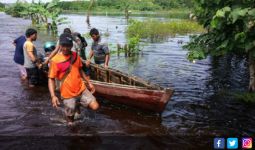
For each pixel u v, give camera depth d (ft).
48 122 22.29
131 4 209.05
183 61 43.47
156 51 51.31
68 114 21.33
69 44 19.85
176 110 24.97
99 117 23.30
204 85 31.71
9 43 57.77
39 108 24.88
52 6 91.71
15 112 23.94
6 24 98.22
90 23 104.83
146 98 23.16
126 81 26.94
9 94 28.04
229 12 22.86
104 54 29.78
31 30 29.45
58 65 20.26
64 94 20.79
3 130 20.84
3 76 33.91
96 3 210.79
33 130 20.97
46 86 30.66
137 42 48.98
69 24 99.25
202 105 26.07
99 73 30.12
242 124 22.56
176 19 117.60
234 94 28.45
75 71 20.66
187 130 21.44
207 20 27.58
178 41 61.62
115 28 88.28
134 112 24.43
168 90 22.15
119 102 25.18
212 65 41.24
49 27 86.22
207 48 26.84
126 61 42.93
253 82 27.94
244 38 23.20
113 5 212.43
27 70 30.25
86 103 21.01
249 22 22.35
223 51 25.93
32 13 102.17
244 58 46.34
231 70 38.52
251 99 26.63
